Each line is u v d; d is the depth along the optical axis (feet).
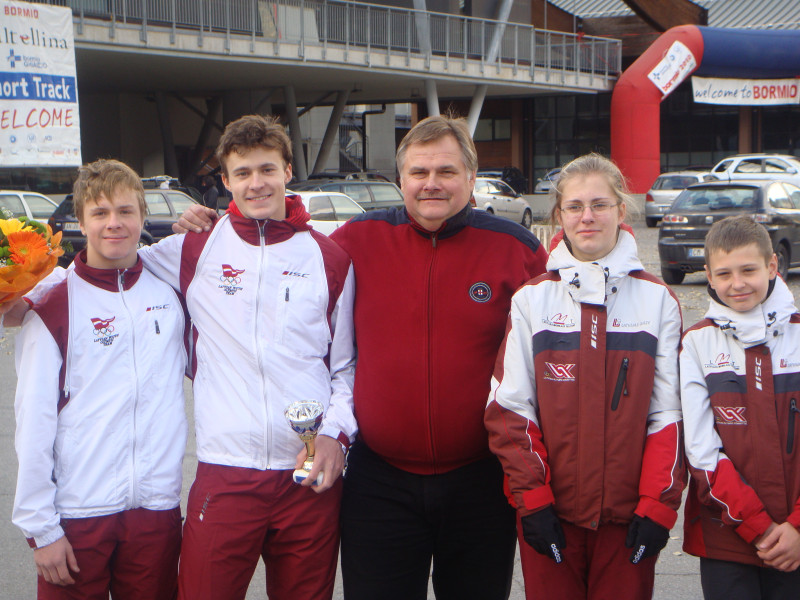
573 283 8.59
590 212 8.50
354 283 9.73
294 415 8.47
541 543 8.34
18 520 8.42
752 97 108.88
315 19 77.77
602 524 8.56
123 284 9.14
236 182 9.15
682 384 8.79
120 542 8.90
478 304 9.30
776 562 8.35
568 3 141.79
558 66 102.78
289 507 9.05
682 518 15.26
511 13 107.24
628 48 124.67
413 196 9.15
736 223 8.77
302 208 9.53
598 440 8.46
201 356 9.34
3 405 22.45
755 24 124.06
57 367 8.72
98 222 8.87
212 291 9.24
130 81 87.92
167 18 67.92
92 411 8.79
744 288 8.59
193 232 9.46
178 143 110.22
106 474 8.74
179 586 9.04
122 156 101.65
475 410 9.21
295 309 9.18
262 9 73.72
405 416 9.22
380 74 85.76
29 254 8.30
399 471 9.46
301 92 104.42
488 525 9.59
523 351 8.78
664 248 43.52
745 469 8.68
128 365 8.98
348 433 9.19
